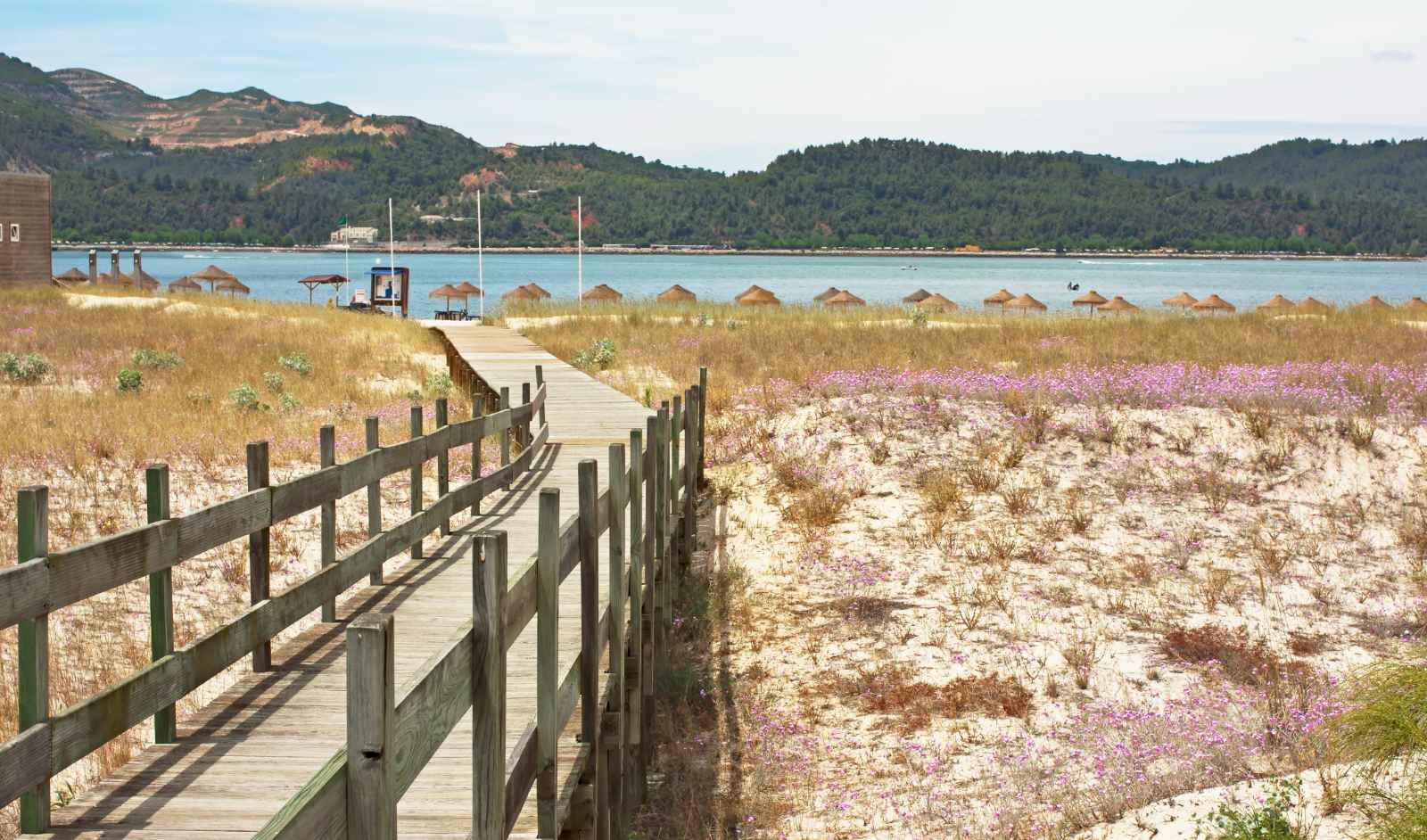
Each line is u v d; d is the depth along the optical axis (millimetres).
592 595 5918
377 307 55656
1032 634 10891
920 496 14883
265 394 23484
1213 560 12695
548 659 4781
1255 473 14961
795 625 11586
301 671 7031
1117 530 13547
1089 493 14680
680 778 8641
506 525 11469
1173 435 16125
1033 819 7422
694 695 10148
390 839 2758
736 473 16562
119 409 20281
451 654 3367
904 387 19484
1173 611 11312
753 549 13781
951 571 12641
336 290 64188
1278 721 8281
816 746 9039
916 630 11172
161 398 22047
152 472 5645
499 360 27359
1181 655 10305
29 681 4641
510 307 48781
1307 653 10227
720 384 22719
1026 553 13008
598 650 6355
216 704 6438
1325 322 31500
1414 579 11953
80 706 4797
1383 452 15055
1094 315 45531
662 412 10680
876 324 37250
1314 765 7508
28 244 47719
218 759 5602
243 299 46750
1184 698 9367
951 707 9555
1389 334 27031
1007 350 25250
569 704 5477
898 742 9023
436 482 16312
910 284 173125
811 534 13969
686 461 13547
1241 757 7918
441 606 8578
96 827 4773
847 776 8523
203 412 20562
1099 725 8859
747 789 8367
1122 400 17703
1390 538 13102
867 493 15148
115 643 10070
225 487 15141
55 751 4648
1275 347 23844
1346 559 12586
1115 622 11125
